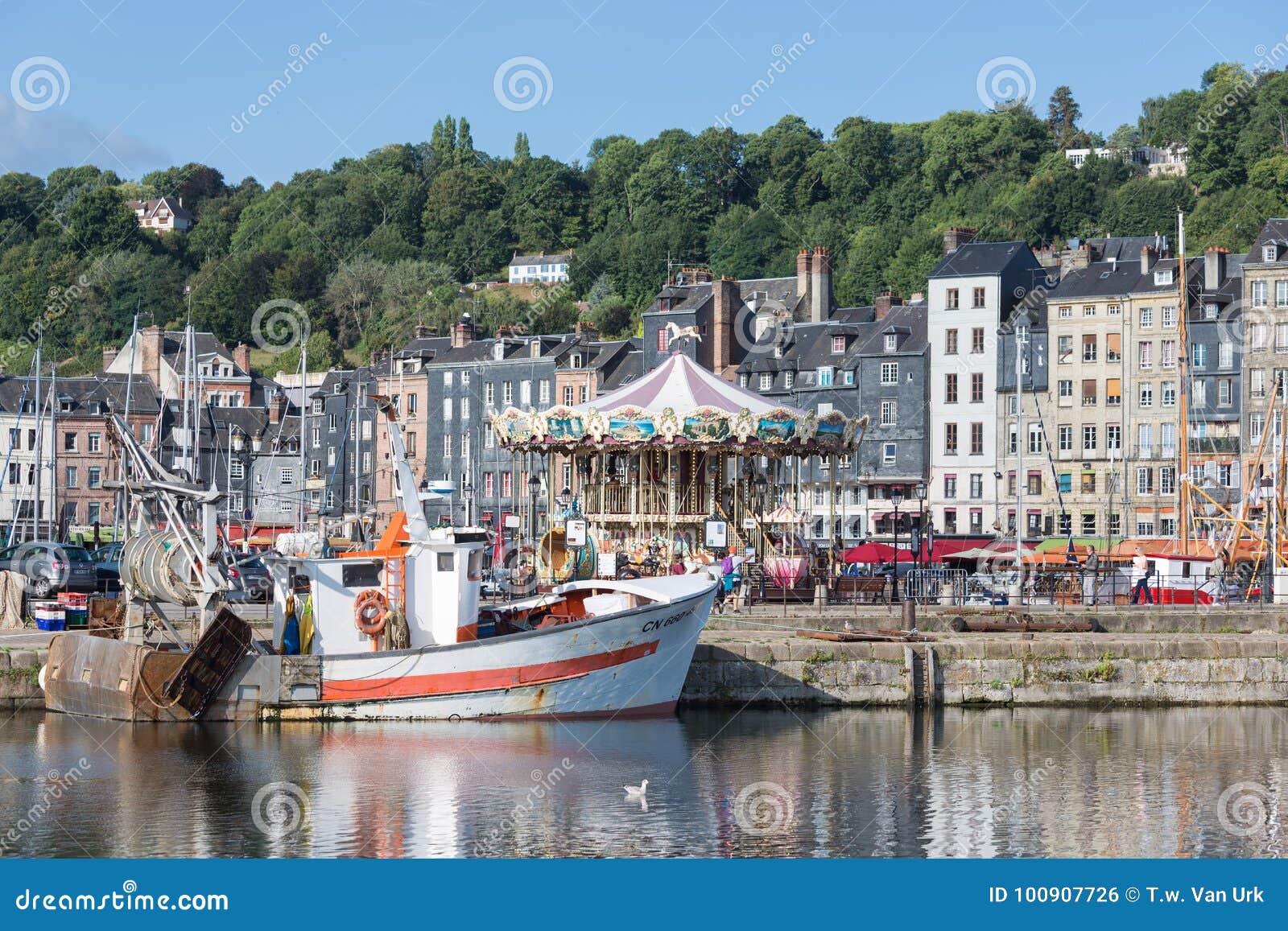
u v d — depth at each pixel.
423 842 29.30
